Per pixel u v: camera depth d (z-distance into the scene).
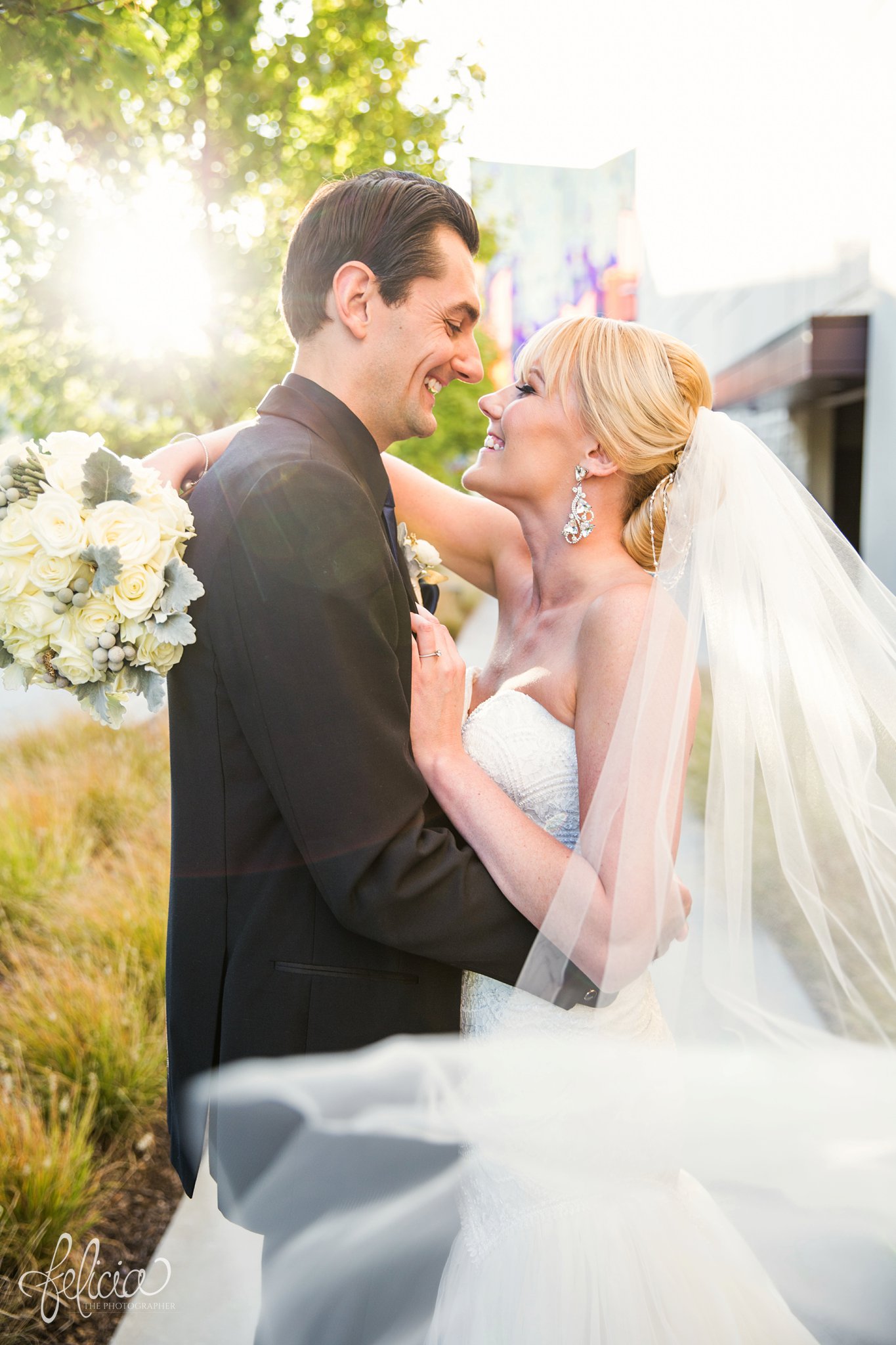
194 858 1.57
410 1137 1.59
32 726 5.89
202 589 1.41
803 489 1.74
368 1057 1.56
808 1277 1.60
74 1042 2.90
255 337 5.04
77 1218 2.41
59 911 3.75
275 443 1.50
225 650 1.45
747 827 1.62
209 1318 2.13
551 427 1.78
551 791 1.71
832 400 10.20
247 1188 1.58
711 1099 1.63
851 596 1.70
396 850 1.43
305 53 4.51
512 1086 1.62
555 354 1.77
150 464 1.82
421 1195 1.62
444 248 1.59
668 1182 1.65
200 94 4.41
